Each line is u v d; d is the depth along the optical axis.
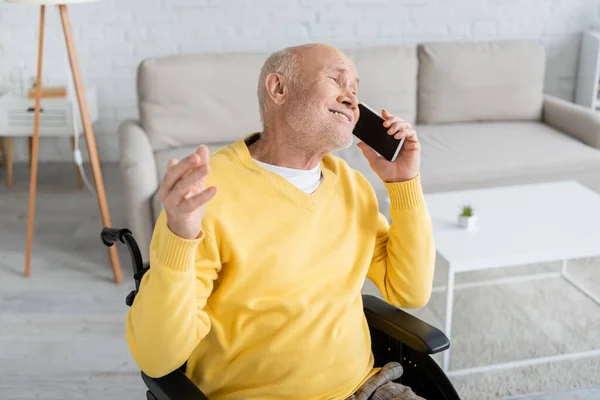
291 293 1.42
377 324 1.57
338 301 1.46
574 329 2.63
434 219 2.59
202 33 4.18
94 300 2.88
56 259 3.21
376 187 3.06
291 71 1.42
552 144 3.44
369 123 1.53
